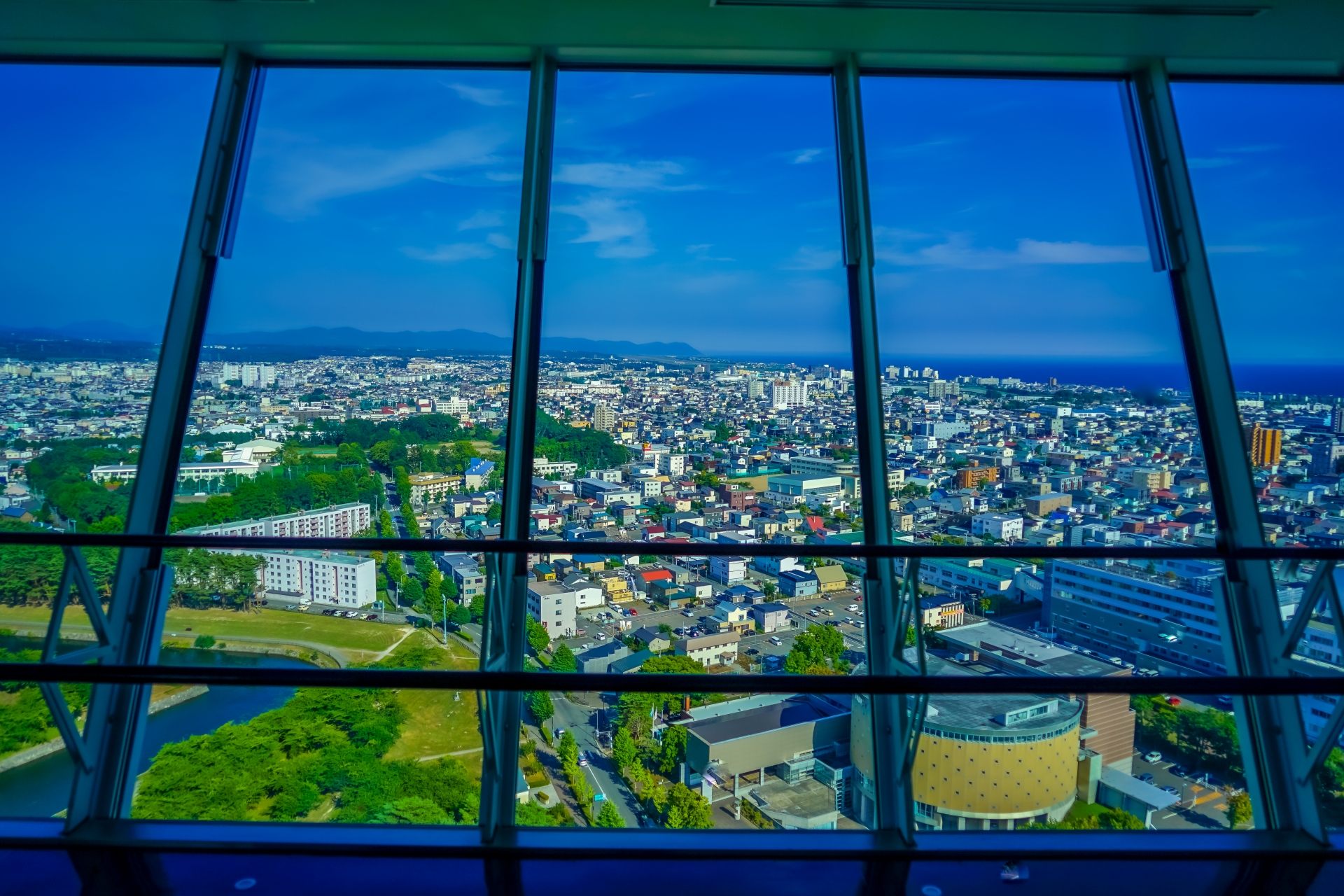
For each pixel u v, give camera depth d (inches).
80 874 65.1
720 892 63.6
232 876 65.1
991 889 65.3
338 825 73.1
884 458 89.7
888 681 44.6
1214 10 89.4
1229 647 84.7
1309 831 75.5
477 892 63.0
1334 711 74.1
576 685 44.2
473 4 89.6
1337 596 74.8
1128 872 68.1
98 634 76.8
